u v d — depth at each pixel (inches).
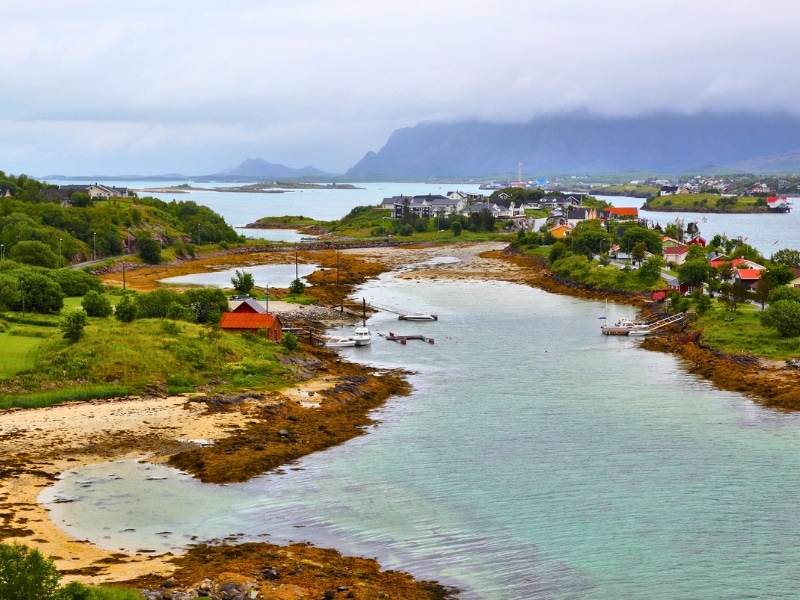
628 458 2763.3
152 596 1747.0
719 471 2640.3
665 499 2413.9
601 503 2388.0
